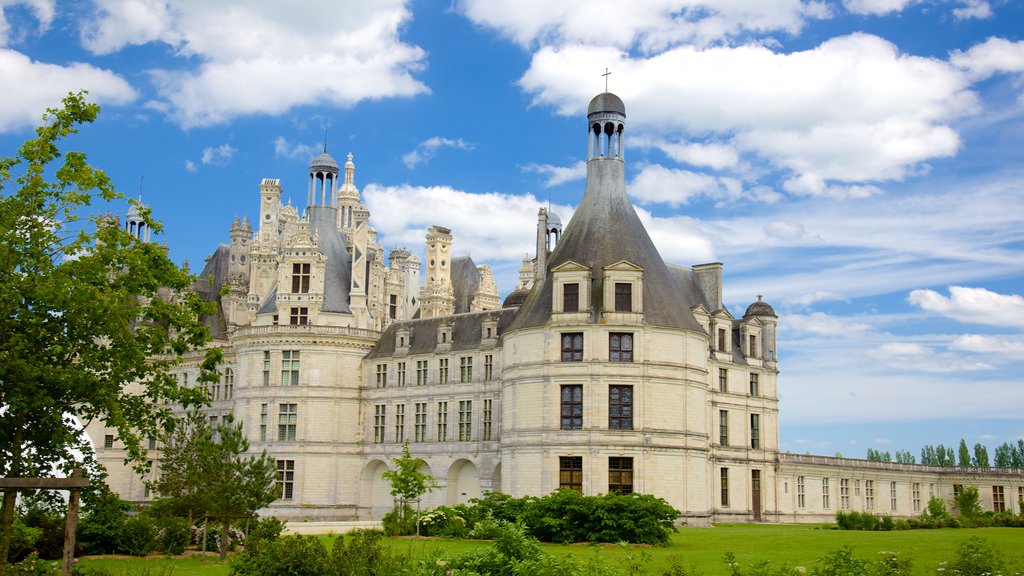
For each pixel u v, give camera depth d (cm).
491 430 9975
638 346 8406
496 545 3591
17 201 4431
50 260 4453
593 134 9331
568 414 8406
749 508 10156
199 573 4666
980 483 13125
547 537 6034
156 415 4831
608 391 8362
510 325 9038
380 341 11331
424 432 10588
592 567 3438
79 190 4566
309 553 3850
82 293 4306
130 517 5766
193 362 12456
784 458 10844
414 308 15350
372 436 11025
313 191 11775
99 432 12494
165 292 13050
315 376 10925
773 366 10806
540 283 9206
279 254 11550
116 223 4800
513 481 8600
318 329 10962
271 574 3797
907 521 8156
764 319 10869
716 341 10112
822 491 11294
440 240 13788
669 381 8469
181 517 5981
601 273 8638
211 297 13412
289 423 10844
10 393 4256
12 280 4328
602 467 8225
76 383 4353
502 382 9269
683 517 8356
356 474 10988
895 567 3756
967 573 3697
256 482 5747
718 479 9819
